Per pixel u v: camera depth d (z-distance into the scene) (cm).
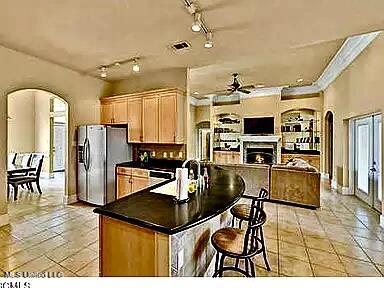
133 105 578
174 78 563
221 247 229
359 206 554
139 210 218
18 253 324
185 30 362
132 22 337
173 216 203
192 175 330
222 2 284
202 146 1220
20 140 942
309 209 533
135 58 485
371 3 283
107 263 216
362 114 538
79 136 578
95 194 550
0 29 361
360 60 549
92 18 326
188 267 224
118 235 211
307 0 279
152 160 589
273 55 564
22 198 620
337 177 727
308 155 961
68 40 400
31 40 402
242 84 872
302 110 999
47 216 477
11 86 451
